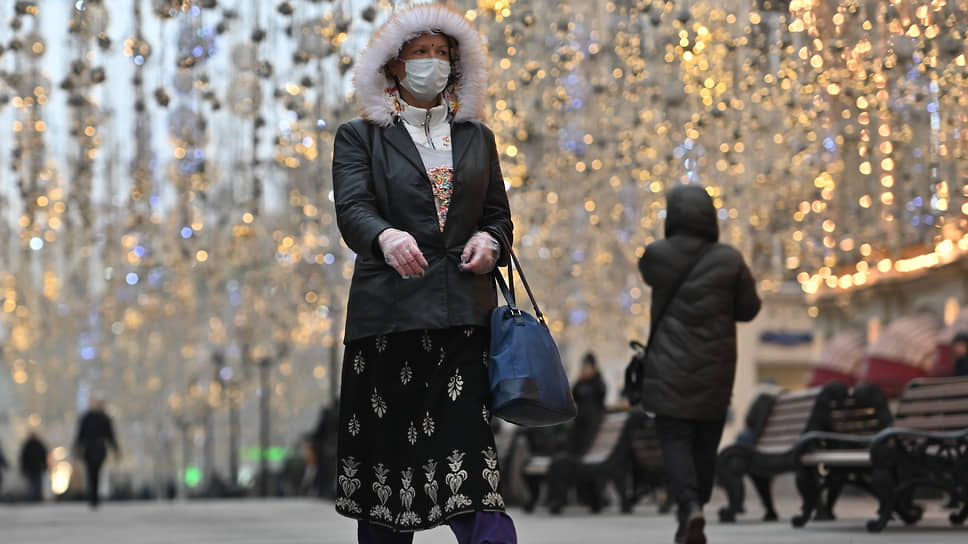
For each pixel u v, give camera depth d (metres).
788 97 32.91
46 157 48.06
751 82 31.94
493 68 34.28
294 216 52.00
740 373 84.06
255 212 40.03
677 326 20.77
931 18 24.78
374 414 12.44
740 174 45.03
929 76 28.06
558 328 65.94
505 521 11.80
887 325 73.00
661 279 20.89
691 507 20.34
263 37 27.80
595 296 73.50
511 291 12.60
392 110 12.84
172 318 94.31
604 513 41.19
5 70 31.25
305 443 95.50
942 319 66.69
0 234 58.94
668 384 20.62
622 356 92.06
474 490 11.78
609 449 40.88
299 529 34.50
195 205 49.25
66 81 28.73
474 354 12.20
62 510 60.06
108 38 27.75
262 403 93.75
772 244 50.38
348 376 12.66
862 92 29.55
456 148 12.74
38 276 83.25
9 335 118.62
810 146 35.69
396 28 12.66
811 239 47.28
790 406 30.95
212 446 130.38
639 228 53.81
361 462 12.55
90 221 42.38
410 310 12.17
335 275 53.22
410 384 12.30
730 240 48.91
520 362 11.86
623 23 31.00
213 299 82.62
